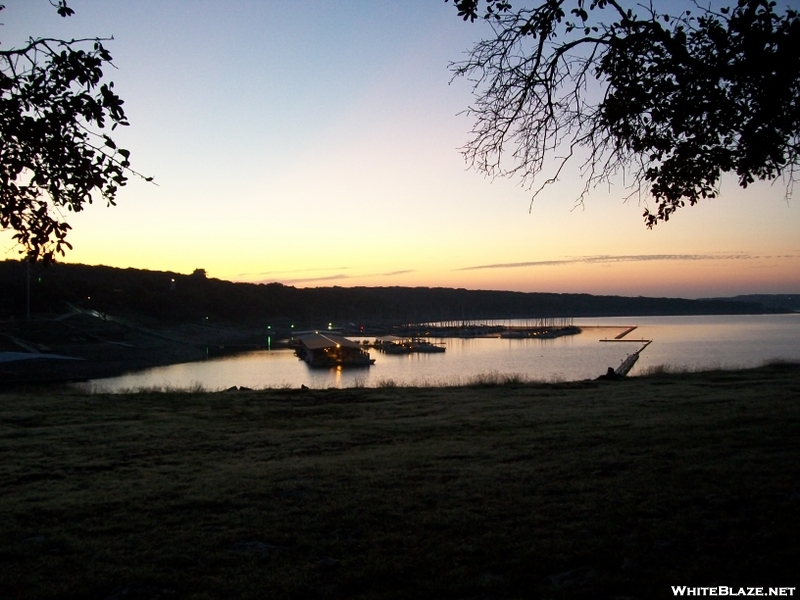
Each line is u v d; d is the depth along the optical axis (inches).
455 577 190.1
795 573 185.0
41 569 202.5
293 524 238.7
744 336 5162.4
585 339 5319.9
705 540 212.2
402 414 519.2
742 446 340.2
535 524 232.1
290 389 706.8
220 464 352.2
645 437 373.4
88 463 355.6
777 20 254.5
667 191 332.5
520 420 461.1
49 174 216.4
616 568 193.6
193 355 3725.4
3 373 2182.6
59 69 207.5
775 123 267.0
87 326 3565.5
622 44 282.2
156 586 190.1
